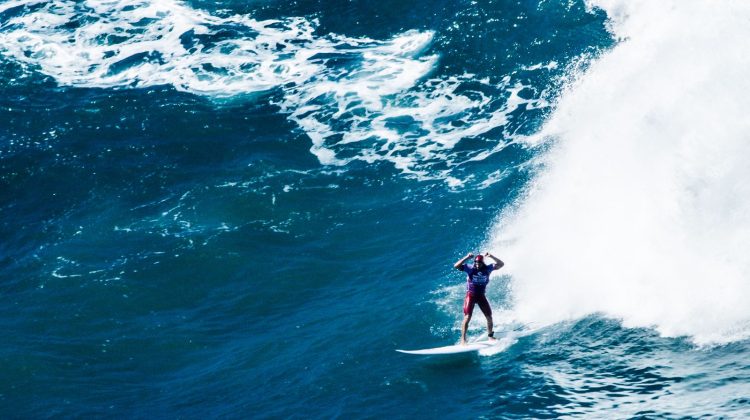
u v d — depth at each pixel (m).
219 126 143.38
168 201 126.06
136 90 154.38
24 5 182.12
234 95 151.12
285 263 112.50
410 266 108.94
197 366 95.25
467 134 135.88
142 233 119.75
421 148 134.25
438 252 111.06
